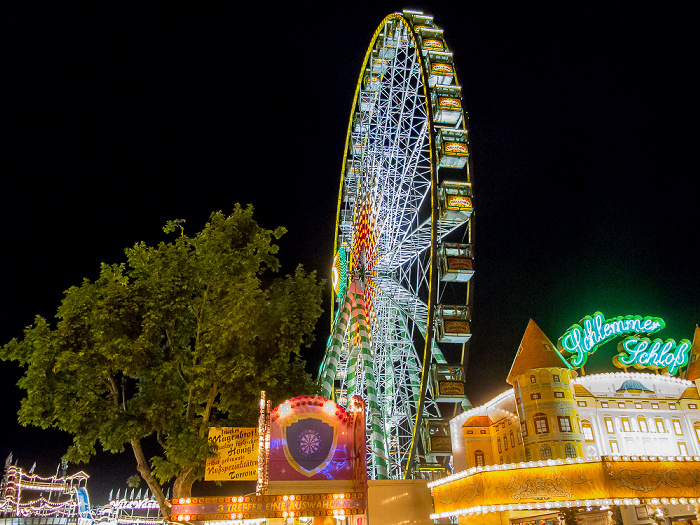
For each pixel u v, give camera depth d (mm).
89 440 22703
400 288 51062
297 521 23000
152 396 23359
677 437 29531
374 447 42031
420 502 28844
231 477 20672
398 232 52625
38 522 100000
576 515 24438
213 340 23984
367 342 46812
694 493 21734
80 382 23000
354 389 47188
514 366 32000
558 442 28578
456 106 47625
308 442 19578
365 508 18547
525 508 22625
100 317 22594
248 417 24203
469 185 44781
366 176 55312
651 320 32188
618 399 30250
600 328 32781
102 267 25234
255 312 23984
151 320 23266
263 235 26609
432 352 41875
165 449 21672
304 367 27188
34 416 22781
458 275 42406
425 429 38719
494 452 34438
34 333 23484
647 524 23594
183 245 25594
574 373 30828
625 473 21672
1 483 100750
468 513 24328
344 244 58344
